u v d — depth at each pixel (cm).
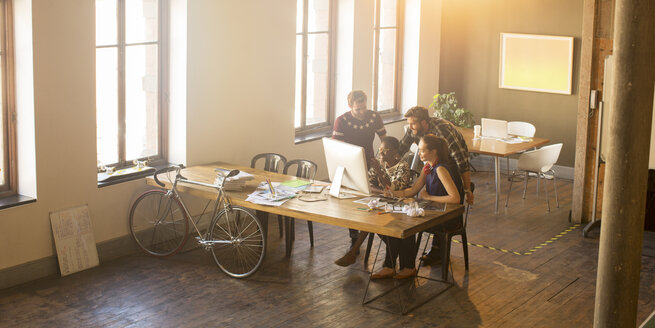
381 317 520
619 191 345
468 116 1016
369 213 537
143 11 655
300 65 865
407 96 1053
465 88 1084
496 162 810
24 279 567
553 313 534
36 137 560
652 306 553
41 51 552
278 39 774
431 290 571
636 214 346
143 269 608
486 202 862
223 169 676
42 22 550
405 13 1035
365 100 689
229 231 597
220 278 591
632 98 337
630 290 351
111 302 538
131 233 643
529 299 560
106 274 594
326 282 584
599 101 741
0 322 499
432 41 1062
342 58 916
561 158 1015
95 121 604
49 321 503
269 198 575
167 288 568
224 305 537
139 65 660
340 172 575
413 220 520
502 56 1041
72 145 588
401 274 584
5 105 560
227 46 712
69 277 585
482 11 1049
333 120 934
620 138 342
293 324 505
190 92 679
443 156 573
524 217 799
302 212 543
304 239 697
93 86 597
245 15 726
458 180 576
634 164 342
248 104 749
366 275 602
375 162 605
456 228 583
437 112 1012
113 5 628
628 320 354
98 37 618
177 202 617
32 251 571
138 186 649
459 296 561
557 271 624
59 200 585
